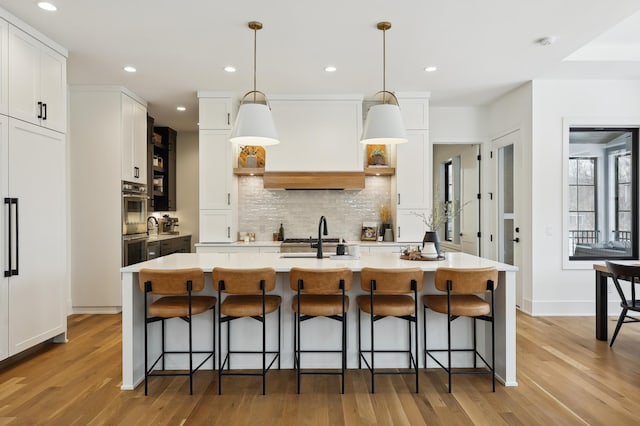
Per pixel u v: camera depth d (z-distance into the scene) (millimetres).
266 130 3160
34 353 3639
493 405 2645
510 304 2963
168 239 6211
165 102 5652
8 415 2516
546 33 3578
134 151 5297
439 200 7590
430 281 3369
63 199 3869
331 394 2818
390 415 2516
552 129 4898
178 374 2941
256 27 3406
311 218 5883
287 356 3330
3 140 3166
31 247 3463
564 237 4895
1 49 3125
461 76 4723
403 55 4070
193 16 3240
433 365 3357
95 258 4996
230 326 3316
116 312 5031
